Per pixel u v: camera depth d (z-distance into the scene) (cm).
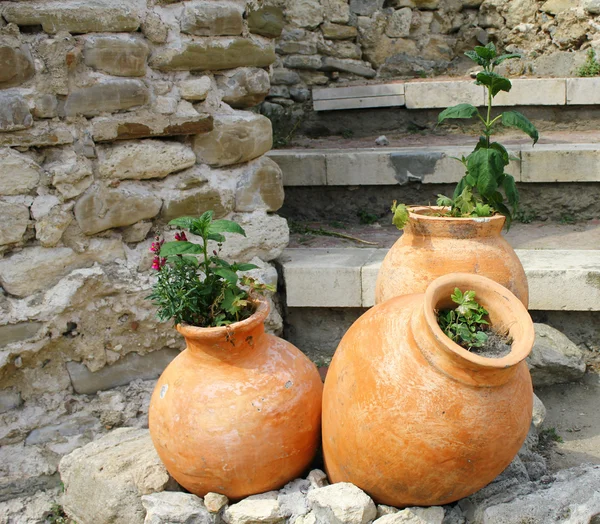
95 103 274
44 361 285
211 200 308
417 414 182
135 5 278
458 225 235
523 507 204
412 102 510
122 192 286
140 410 297
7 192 265
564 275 300
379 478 194
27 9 258
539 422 264
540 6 567
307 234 398
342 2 565
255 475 210
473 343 190
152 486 225
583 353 313
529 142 448
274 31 318
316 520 204
